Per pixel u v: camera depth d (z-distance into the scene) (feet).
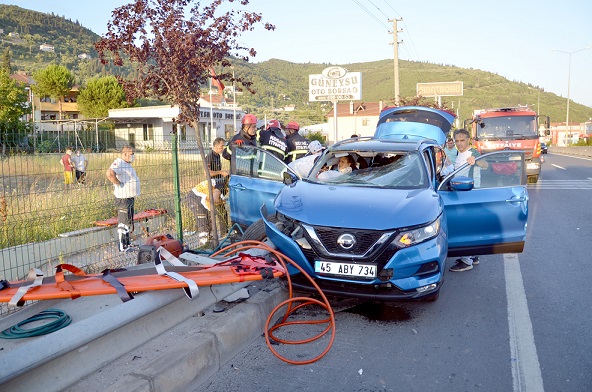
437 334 14.74
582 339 14.23
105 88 189.98
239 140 24.30
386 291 14.97
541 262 23.15
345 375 12.19
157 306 11.82
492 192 18.17
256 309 14.78
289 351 13.60
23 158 19.52
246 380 11.97
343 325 15.52
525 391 11.35
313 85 115.44
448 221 17.99
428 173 19.01
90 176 24.08
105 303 16.08
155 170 24.22
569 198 46.21
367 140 22.41
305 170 23.75
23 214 22.07
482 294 18.52
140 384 10.18
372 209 15.72
